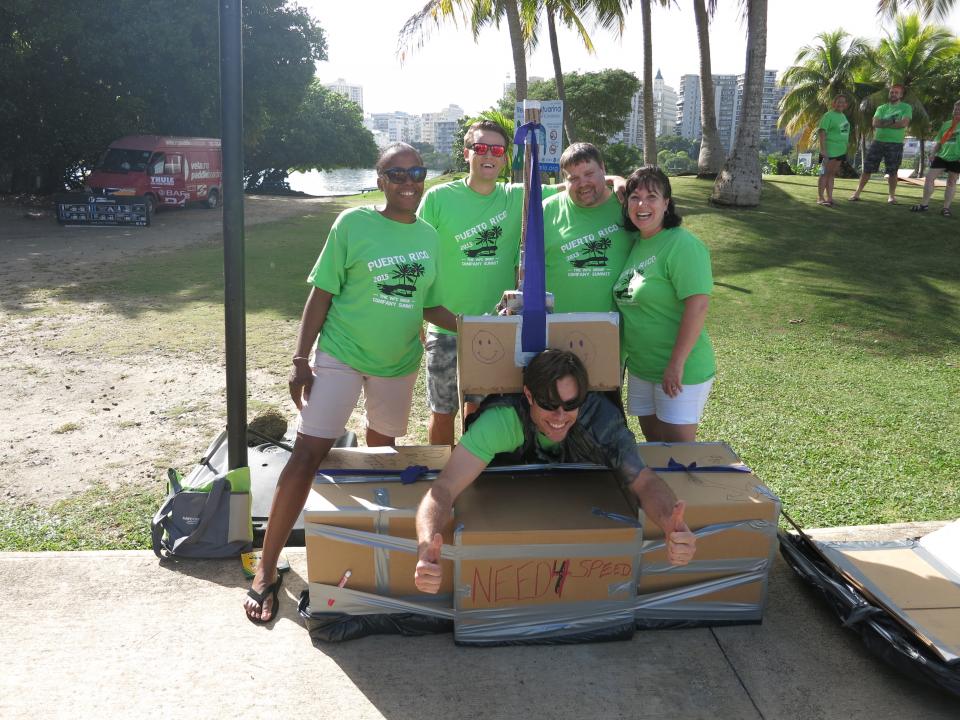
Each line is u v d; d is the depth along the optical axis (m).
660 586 3.09
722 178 15.88
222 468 4.16
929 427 5.55
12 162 22.92
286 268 12.22
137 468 4.82
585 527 2.89
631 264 3.60
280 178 50.97
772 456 5.04
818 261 11.66
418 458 3.36
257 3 23.50
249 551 3.58
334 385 3.32
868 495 4.47
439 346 4.16
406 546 2.96
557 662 2.93
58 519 4.12
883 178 21.72
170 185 20.81
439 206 4.02
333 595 3.00
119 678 2.76
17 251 13.92
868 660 2.95
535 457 3.24
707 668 2.90
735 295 9.80
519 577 2.92
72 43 20.73
